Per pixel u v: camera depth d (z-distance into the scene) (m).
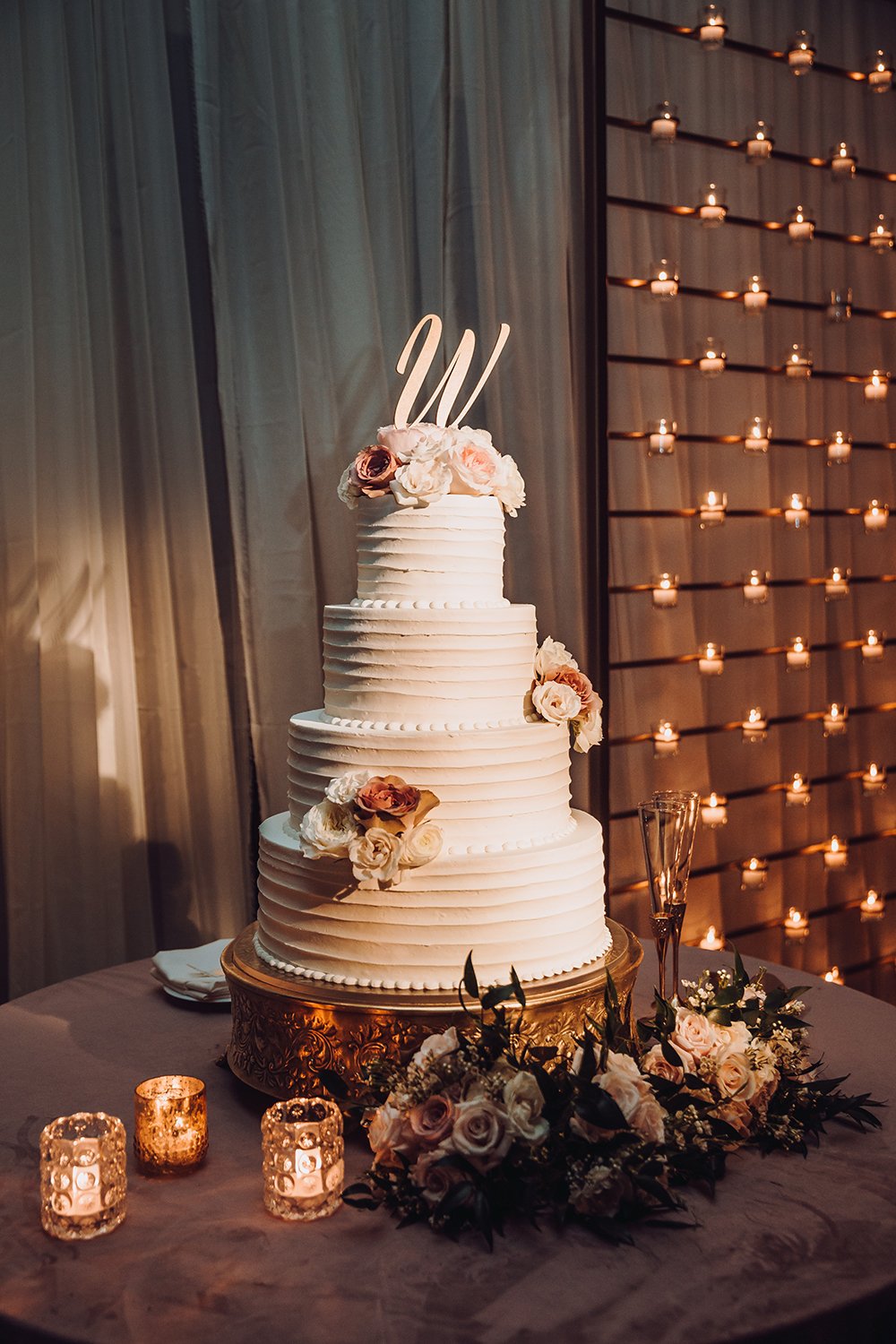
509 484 1.97
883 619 4.30
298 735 1.92
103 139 2.99
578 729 2.01
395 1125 1.58
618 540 3.73
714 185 3.57
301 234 3.13
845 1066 1.97
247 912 3.25
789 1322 1.29
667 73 3.72
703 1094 1.69
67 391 2.97
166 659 3.10
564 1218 1.51
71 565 3.00
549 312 3.50
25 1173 1.65
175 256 3.02
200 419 3.12
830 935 4.26
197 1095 1.67
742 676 4.03
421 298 3.32
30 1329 1.30
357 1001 1.72
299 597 3.17
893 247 3.96
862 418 4.20
